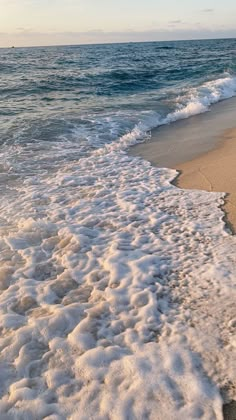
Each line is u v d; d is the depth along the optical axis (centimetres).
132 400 257
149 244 450
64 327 328
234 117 1104
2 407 260
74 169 730
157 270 398
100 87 1819
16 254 446
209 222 488
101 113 1166
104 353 297
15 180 681
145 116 1121
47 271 414
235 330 310
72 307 352
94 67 2945
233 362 280
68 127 1006
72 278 398
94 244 461
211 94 1490
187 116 1177
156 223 498
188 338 305
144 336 312
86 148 856
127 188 624
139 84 1933
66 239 473
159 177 662
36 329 326
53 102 1408
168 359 285
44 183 665
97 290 375
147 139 928
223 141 845
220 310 333
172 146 848
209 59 3562
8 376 284
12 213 551
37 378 280
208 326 316
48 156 802
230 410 249
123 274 396
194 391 260
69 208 561
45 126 1009
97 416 249
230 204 532
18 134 945
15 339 317
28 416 253
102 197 595
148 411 249
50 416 252
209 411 248
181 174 669
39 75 2356
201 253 421
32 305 360
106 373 279
